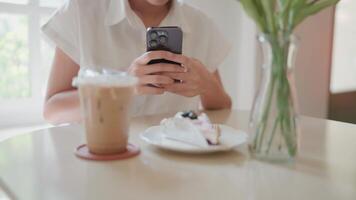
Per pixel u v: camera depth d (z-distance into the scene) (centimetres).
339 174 69
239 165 72
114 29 130
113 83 72
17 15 172
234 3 219
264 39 70
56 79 127
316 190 63
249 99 222
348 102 301
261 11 69
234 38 225
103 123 73
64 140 84
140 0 133
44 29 126
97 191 61
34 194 60
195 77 109
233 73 230
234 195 61
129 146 79
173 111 127
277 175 68
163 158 75
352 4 283
